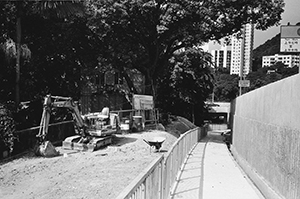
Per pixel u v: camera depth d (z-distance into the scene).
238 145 15.78
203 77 41.47
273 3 22.95
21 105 15.55
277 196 7.44
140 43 26.45
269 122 9.12
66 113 17.83
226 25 23.97
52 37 19.52
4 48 15.28
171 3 21.08
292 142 6.78
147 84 27.09
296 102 6.73
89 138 14.40
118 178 9.20
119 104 33.19
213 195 8.38
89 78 29.42
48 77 19.16
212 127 55.78
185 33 22.83
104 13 20.50
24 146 12.91
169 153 7.53
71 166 10.86
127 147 14.71
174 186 8.66
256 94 11.62
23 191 8.20
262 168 9.48
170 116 33.91
